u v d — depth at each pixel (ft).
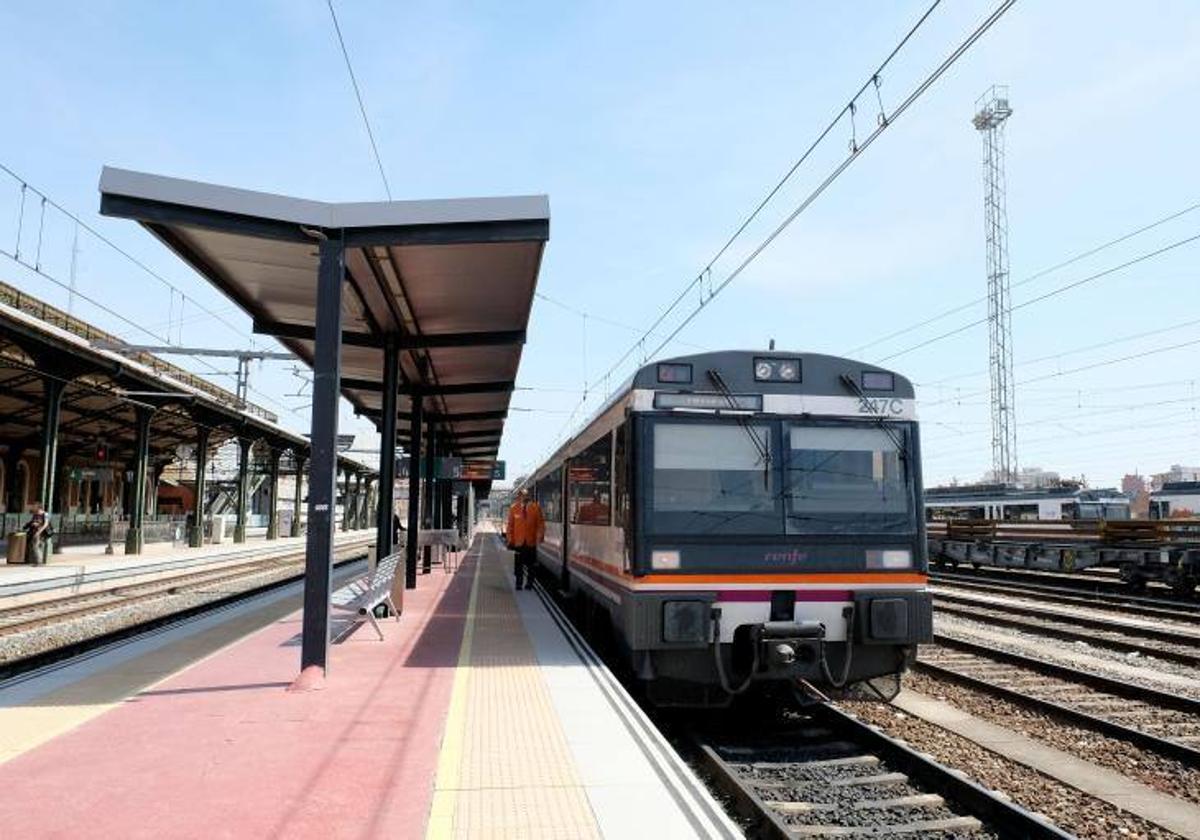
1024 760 24.07
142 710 23.39
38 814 15.76
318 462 27.96
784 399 28.40
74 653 38.14
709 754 23.15
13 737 20.74
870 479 28.40
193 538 124.26
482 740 20.47
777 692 28.78
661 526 26.91
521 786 17.31
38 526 78.84
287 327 42.09
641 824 15.40
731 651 27.14
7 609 53.36
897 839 18.33
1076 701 31.63
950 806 20.21
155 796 16.70
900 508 28.37
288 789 17.10
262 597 51.24
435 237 28.63
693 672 26.91
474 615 43.80
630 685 33.22
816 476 28.07
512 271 35.47
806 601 27.32
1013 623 49.98
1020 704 30.40
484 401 76.54
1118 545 75.46
